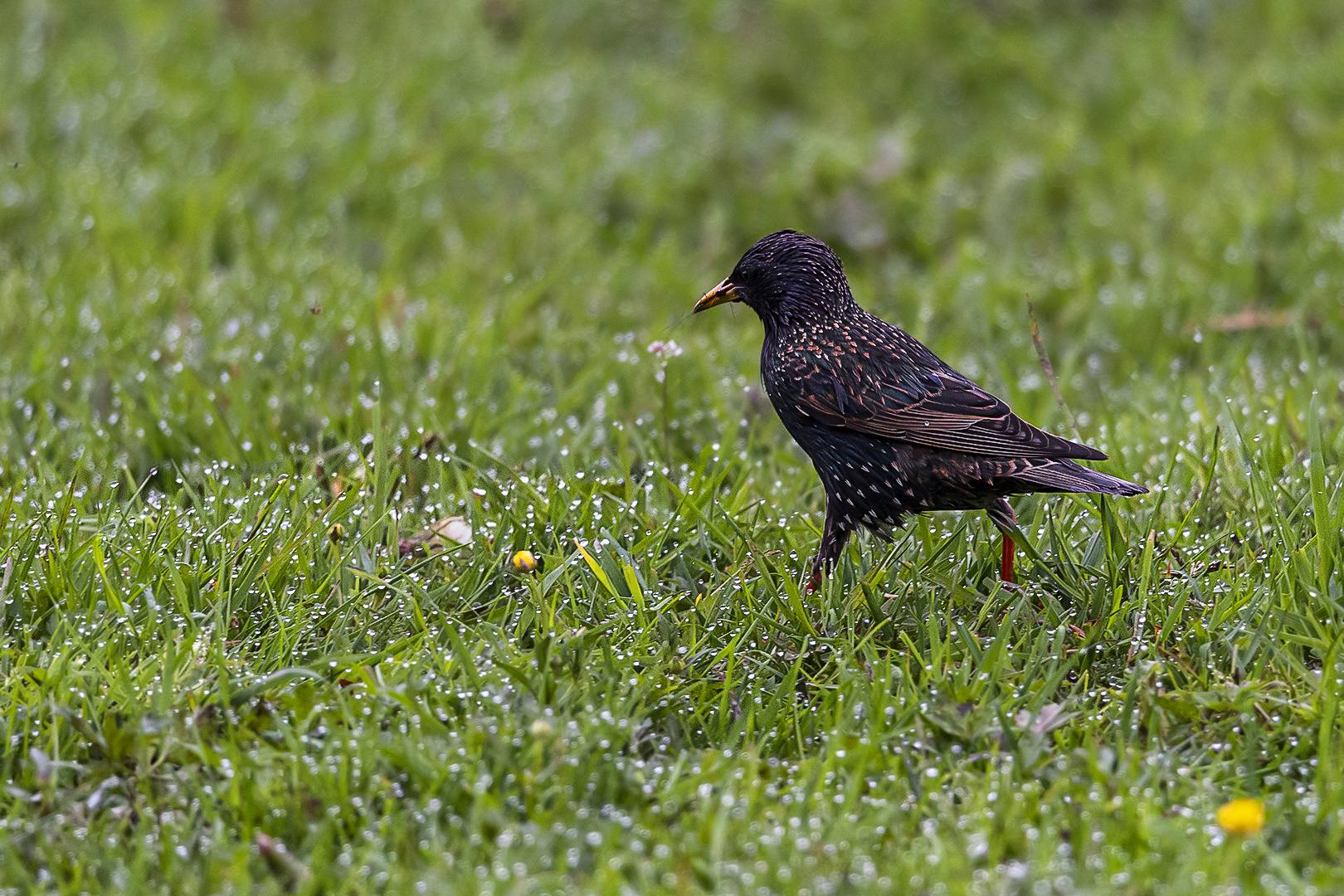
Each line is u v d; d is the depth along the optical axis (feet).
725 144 58.29
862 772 20.33
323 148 53.47
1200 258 46.37
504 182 53.93
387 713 22.11
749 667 24.29
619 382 37.35
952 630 24.85
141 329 38.42
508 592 26.02
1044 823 19.52
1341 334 40.47
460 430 33.81
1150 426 33.86
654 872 18.72
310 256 45.55
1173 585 26.04
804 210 52.49
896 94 64.69
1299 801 20.22
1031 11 71.72
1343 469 28.94
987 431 25.90
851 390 27.02
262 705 22.16
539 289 43.29
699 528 27.99
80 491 29.89
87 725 21.26
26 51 60.34
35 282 42.32
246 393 34.99
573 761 20.53
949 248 50.75
